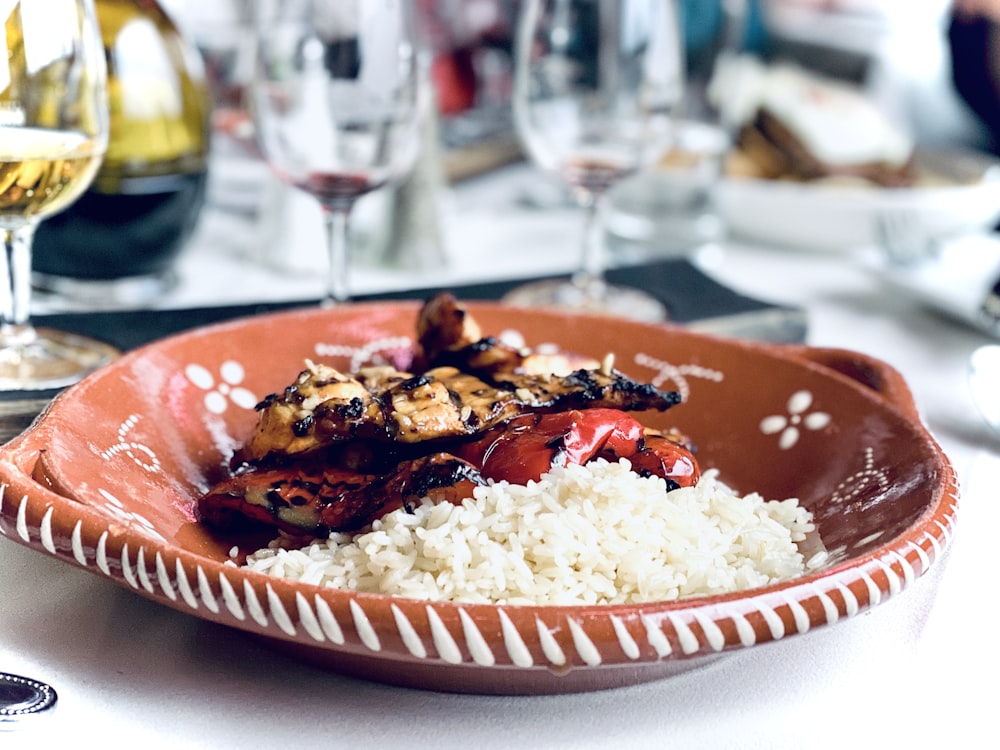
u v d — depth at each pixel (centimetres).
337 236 52
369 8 50
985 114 112
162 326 49
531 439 35
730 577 32
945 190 76
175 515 35
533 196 87
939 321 66
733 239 81
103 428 35
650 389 37
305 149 50
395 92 50
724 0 82
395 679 30
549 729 29
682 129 79
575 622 26
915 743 30
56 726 28
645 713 30
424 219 68
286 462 35
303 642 27
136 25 55
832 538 35
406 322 46
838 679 32
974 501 42
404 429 34
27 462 32
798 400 42
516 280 60
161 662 31
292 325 44
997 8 110
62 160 42
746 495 40
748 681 32
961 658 33
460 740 29
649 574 31
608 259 73
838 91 85
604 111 59
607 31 58
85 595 34
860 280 73
